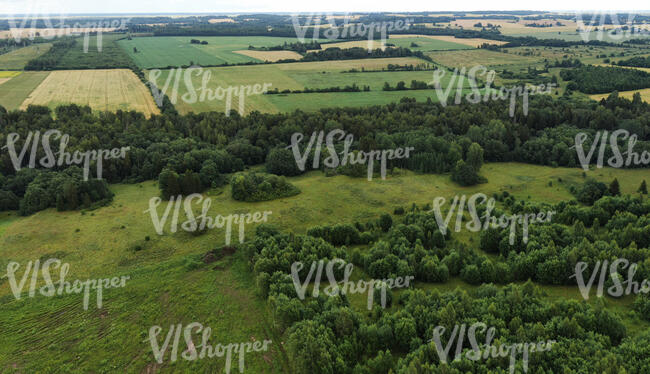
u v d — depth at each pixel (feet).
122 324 198.80
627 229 233.35
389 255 228.43
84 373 172.04
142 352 181.78
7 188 336.90
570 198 325.21
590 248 217.97
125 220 300.81
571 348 154.30
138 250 261.44
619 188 328.70
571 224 273.95
